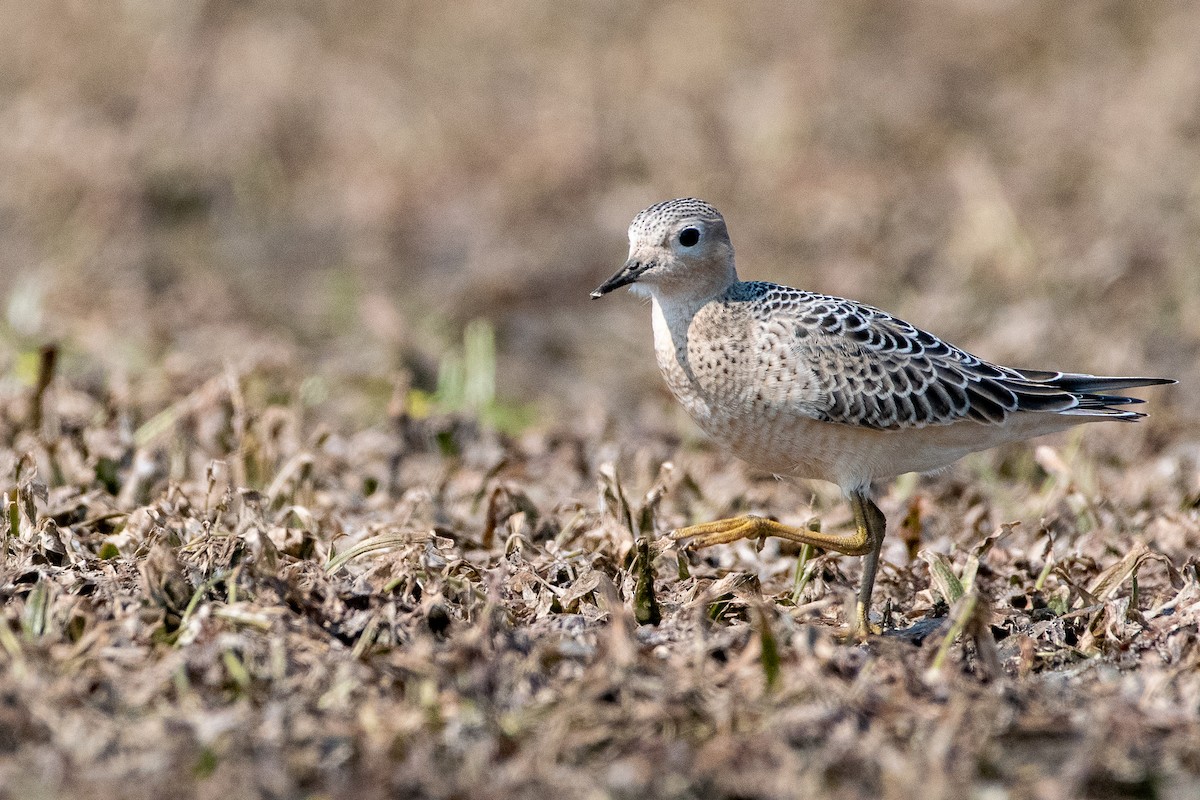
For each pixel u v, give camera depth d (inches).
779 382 404.5
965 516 484.1
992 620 383.2
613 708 313.4
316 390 631.8
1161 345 708.0
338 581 366.0
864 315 415.8
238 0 1096.8
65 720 301.6
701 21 1069.1
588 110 957.2
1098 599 391.5
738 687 323.6
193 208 888.9
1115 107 960.9
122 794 283.7
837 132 926.4
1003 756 310.7
